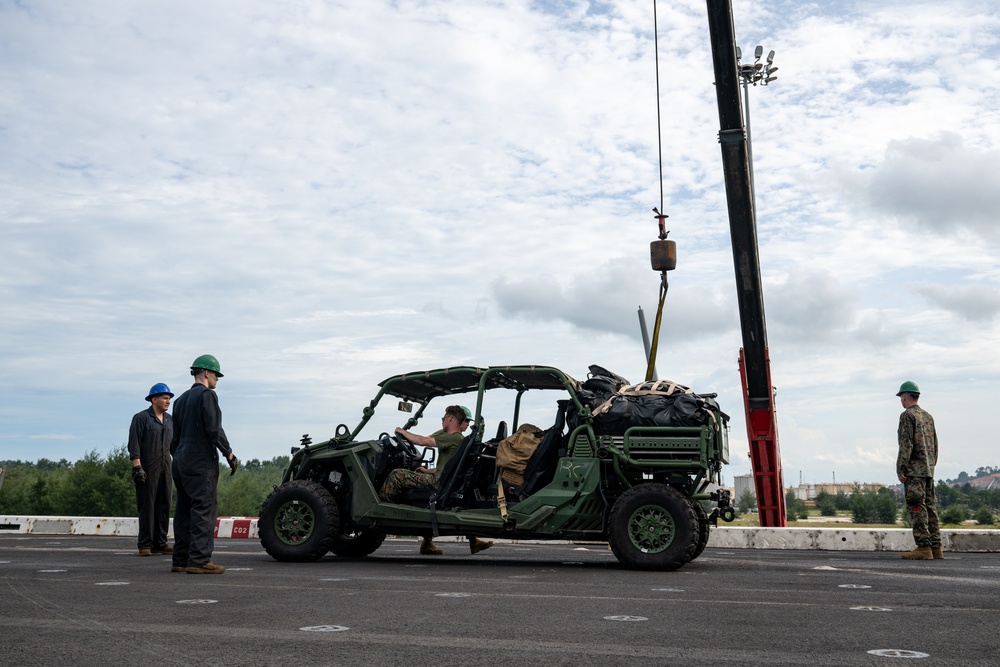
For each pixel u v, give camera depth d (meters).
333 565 8.18
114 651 3.60
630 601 5.33
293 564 8.27
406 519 8.65
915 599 5.50
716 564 8.63
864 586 6.33
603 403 8.46
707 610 4.92
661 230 13.19
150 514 9.63
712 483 8.64
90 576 6.82
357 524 8.81
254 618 4.54
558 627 4.26
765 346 14.52
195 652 3.58
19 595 5.50
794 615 4.73
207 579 6.65
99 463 85.06
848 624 4.41
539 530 8.35
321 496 8.62
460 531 8.59
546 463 8.55
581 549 11.58
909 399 9.86
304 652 3.58
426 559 9.21
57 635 3.99
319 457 9.00
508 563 8.70
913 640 3.94
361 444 9.03
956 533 11.38
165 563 8.27
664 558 7.78
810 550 11.70
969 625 4.39
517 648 3.69
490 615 4.68
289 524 8.72
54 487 93.19
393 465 9.10
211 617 4.56
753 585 6.41
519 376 8.88
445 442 8.78
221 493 94.12
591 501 8.29
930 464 9.74
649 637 3.98
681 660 3.45
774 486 14.53
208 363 7.48
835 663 3.40
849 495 192.50
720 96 14.14
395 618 4.55
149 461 9.70
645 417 8.31
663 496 7.89
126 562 8.36
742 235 14.33
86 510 82.50
